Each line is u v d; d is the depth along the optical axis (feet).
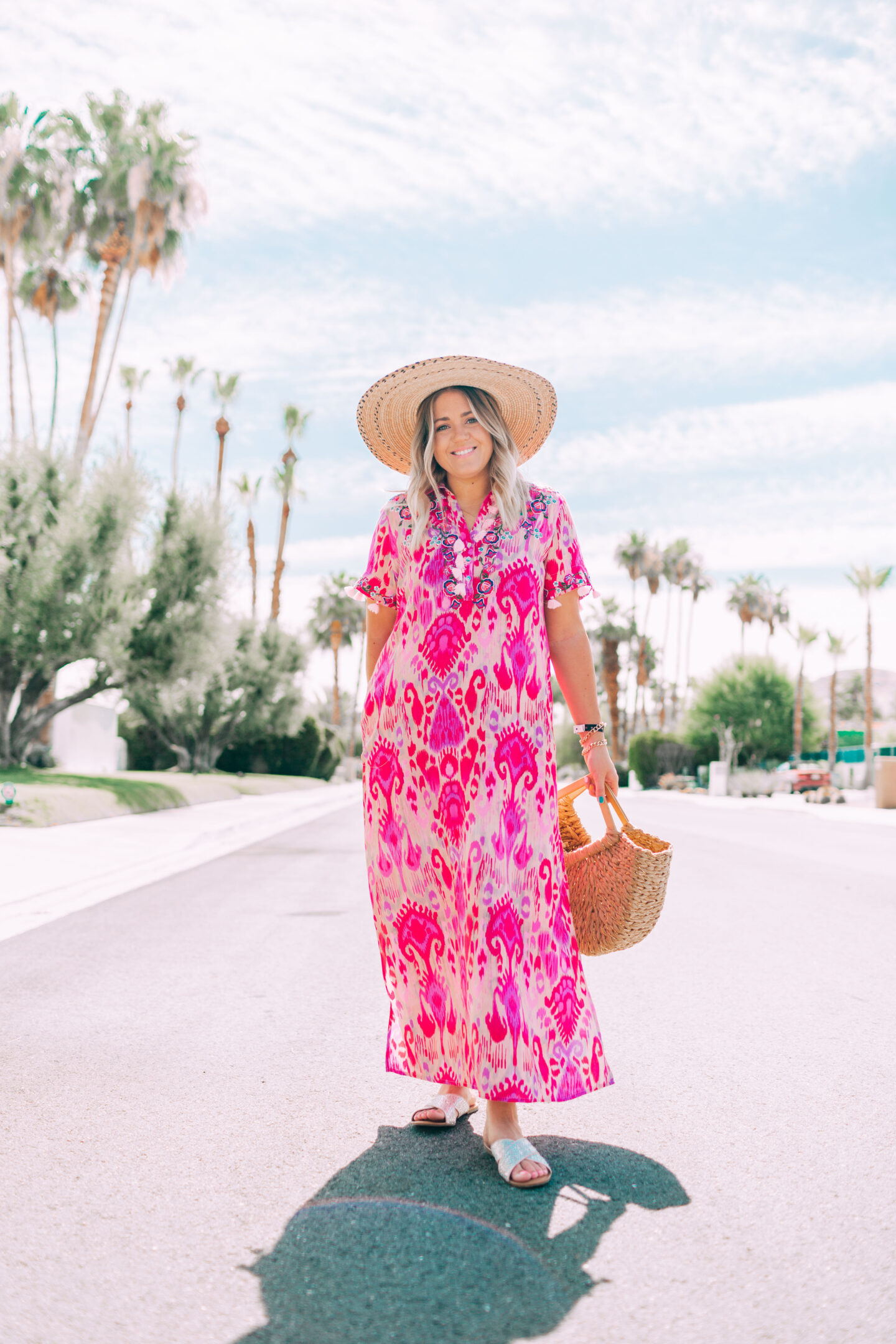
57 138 85.66
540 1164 7.34
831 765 165.27
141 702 95.91
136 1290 5.77
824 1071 10.06
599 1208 6.88
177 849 38.17
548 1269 6.01
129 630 68.44
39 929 19.69
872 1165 7.61
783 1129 8.45
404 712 8.13
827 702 310.65
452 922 7.89
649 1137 8.30
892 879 27.76
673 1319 5.41
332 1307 5.56
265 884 27.45
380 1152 8.00
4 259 89.25
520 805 7.82
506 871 7.70
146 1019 12.41
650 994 13.60
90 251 90.27
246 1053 10.88
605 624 178.91
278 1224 6.65
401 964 8.18
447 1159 7.84
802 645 178.29
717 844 41.22
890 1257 6.12
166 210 88.07
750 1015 12.39
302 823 56.59
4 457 66.03
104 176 87.25
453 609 8.03
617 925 8.02
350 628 209.97
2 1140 8.24
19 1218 6.73
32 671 69.56
